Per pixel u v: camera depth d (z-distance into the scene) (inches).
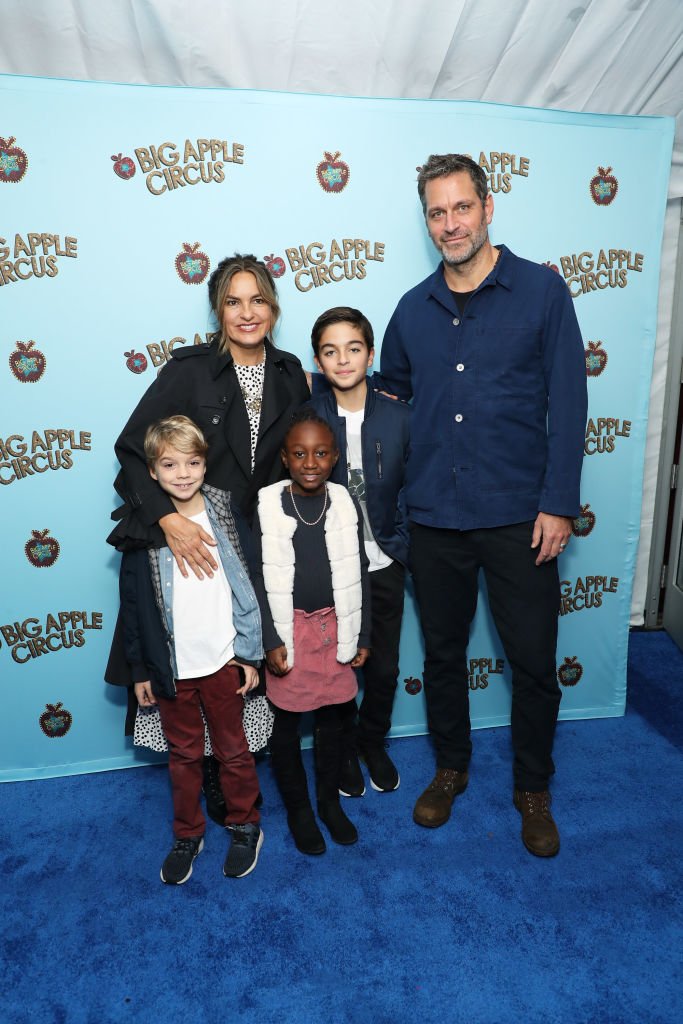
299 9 79.7
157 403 75.0
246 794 77.1
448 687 84.5
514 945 66.7
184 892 74.0
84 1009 61.4
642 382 96.3
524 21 83.7
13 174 78.0
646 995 61.6
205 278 84.2
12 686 91.0
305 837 78.9
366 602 78.3
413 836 81.3
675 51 88.2
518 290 73.2
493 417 74.2
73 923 70.2
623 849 78.7
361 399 80.2
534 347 73.5
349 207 85.4
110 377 84.8
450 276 76.1
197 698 75.1
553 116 86.7
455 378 75.2
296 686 75.2
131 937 68.5
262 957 66.1
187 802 76.5
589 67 89.3
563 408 73.0
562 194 88.9
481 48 85.5
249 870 76.1
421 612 84.4
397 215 86.6
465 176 69.7
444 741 86.4
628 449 98.2
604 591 102.0
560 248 90.4
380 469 79.9
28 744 93.1
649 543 126.0
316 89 87.3
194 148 80.8
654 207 91.2
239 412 77.7
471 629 100.7
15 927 69.9
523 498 75.8
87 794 90.6
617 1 82.4
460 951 66.2
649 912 70.2
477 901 71.9
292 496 75.1
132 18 78.4
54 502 86.9
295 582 74.4
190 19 79.0
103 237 81.2
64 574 89.0
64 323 82.4
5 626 89.0
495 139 86.0
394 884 74.3
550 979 63.2
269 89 86.7
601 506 99.2
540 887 73.5
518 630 78.2
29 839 82.4
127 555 74.3
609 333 94.0
